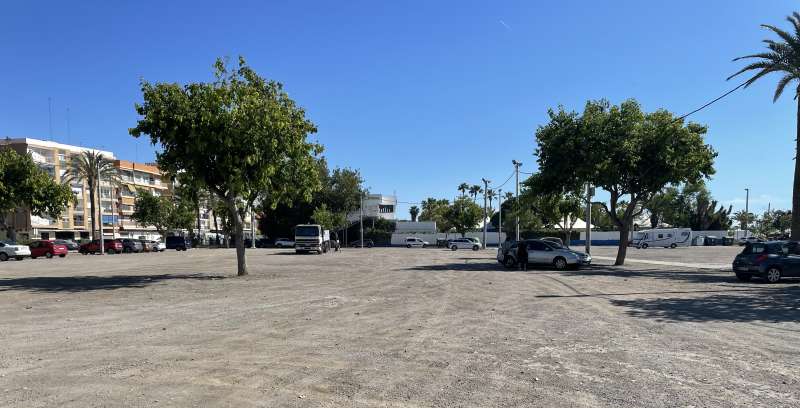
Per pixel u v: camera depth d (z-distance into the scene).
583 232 82.00
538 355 7.71
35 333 9.45
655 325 10.31
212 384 6.19
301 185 24.61
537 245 27.77
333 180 83.44
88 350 8.02
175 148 20.70
